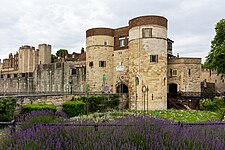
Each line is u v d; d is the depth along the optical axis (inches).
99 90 1716.3
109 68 1752.0
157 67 1465.3
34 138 207.6
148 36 1471.5
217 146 189.0
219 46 1572.3
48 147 191.2
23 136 211.6
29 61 3403.1
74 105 1038.4
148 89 1451.8
